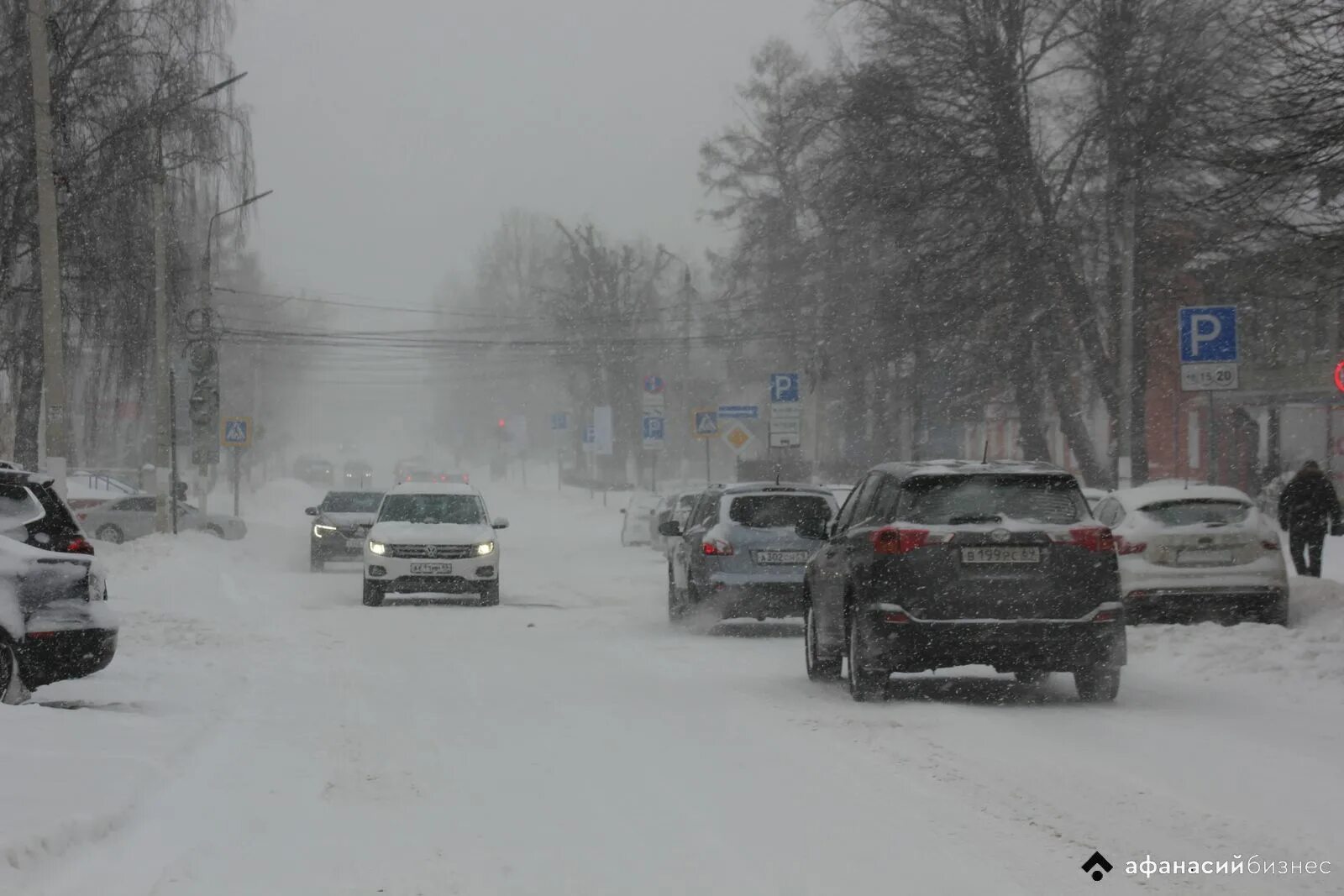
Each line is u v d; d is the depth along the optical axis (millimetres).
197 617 26219
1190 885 8156
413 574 31250
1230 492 23188
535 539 65438
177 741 12859
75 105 38656
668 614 29531
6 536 14211
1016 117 47312
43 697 16047
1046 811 10125
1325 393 54281
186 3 41688
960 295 47469
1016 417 58250
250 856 8992
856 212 49938
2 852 8195
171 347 47906
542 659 20812
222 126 43000
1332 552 39625
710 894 8086
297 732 13883
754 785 11211
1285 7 22266
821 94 51281
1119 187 41031
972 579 15352
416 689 17219
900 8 48531
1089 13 45094
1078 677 15977
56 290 30219
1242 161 23344
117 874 8477
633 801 10648
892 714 15023
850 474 68500
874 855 8938
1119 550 22719
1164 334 49531
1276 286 28062
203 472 55969
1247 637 19734
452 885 8305
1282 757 12211
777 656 21484
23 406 40750
